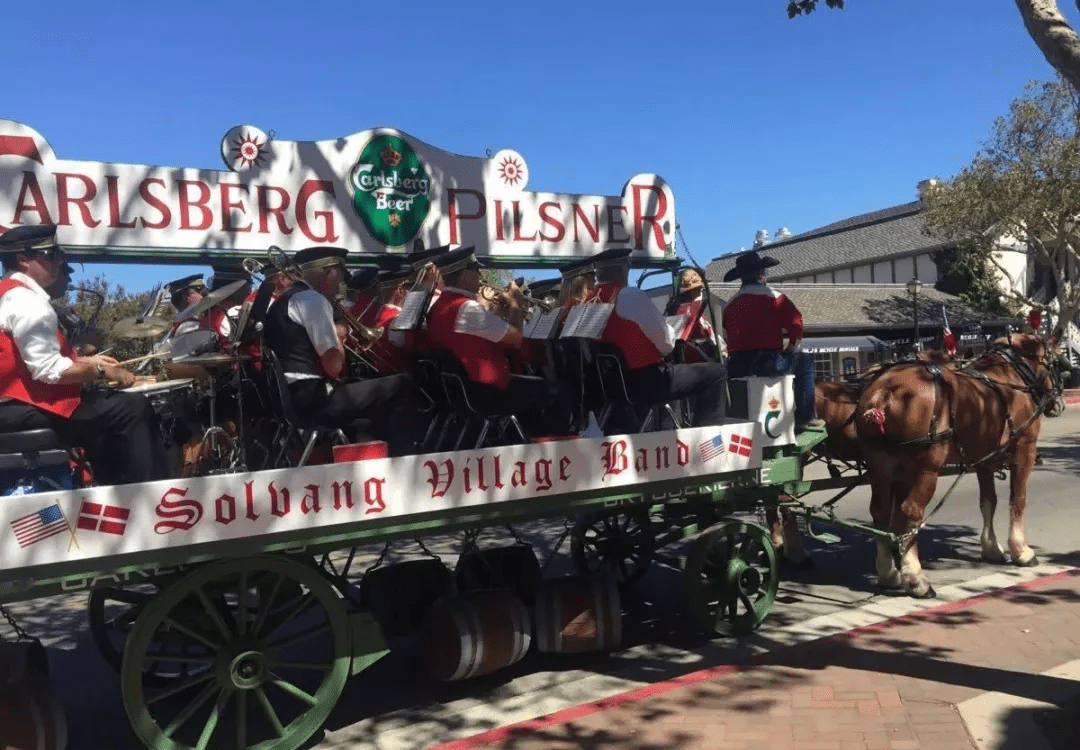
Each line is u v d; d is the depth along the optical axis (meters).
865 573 8.03
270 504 4.36
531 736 4.79
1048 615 6.43
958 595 7.12
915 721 4.68
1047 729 4.46
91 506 3.94
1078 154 25.20
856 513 10.60
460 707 5.30
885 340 31.94
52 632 7.22
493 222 7.02
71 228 5.48
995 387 7.49
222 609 4.94
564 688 5.54
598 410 6.02
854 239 42.12
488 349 5.27
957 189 27.72
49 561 3.84
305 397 4.75
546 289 7.38
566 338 5.81
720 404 6.34
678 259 7.83
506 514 5.12
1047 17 5.10
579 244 7.39
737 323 7.09
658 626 6.74
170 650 5.65
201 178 5.88
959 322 32.00
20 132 5.31
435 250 5.99
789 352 6.98
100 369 4.28
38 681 4.28
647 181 7.70
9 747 4.11
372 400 5.00
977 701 4.88
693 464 5.78
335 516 4.52
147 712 4.36
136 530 4.04
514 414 5.52
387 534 4.75
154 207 5.73
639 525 7.11
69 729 5.20
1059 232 27.06
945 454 6.99
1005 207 26.50
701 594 6.14
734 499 6.30
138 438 4.47
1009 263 34.97
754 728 4.72
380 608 5.94
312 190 6.28
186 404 5.39
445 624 5.29
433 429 5.68
